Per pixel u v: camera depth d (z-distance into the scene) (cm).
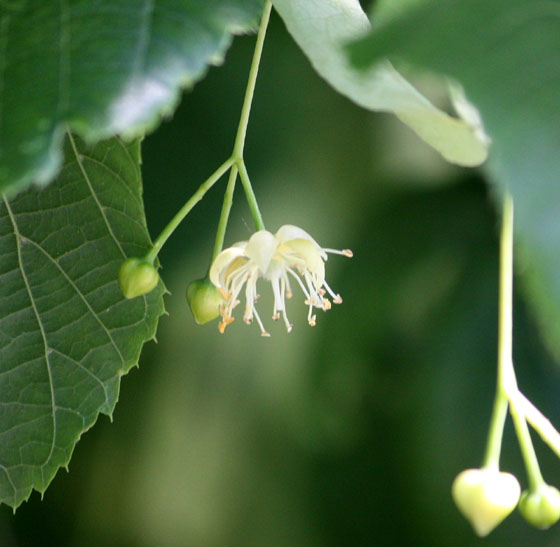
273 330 52
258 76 50
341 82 34
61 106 31
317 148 52
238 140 35
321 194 52
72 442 36
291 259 36
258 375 52
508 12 31
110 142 36
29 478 36
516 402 35
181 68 32
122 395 53
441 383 53
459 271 53
